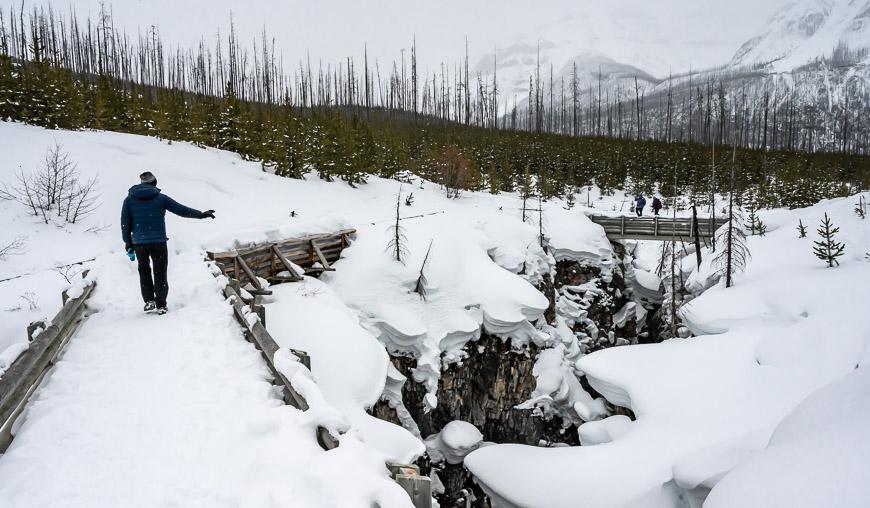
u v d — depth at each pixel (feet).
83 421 13.42
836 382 20.35
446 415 55.57
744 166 176.14
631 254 105.40
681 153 182.39
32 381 14.83
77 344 18.79
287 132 85.66
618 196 159.84
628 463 42.09
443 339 53.98
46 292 30.81
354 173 93.66
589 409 63.16
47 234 43.52
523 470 47.96
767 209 138.31
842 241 70.28
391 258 54.60
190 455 12.11
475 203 103.76
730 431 40.32
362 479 10.05
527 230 80.94
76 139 65.05
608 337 86.69
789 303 55.57
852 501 12.79
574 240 86.07
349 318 39.58
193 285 27.25
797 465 15.60
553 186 140.67
